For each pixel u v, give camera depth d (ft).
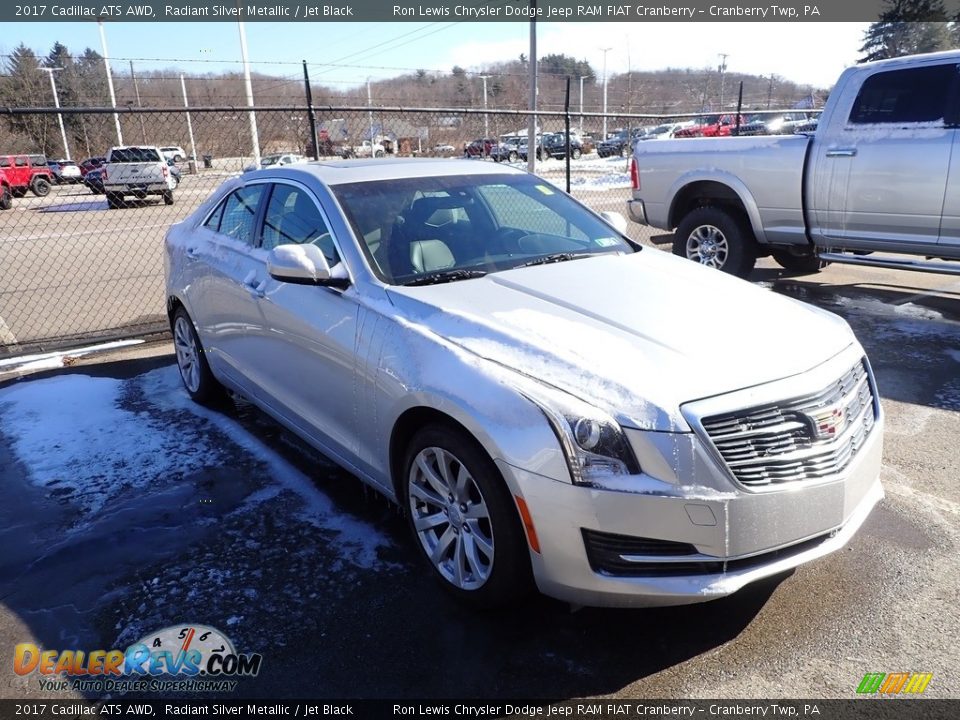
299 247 11.55
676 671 8.59
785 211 23.66
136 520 12.30
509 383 8.69
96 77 134.72
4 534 12.03
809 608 9.57
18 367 20.97
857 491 9.16
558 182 61.62
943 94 20.10
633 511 8.04
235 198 15.75
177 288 17.03
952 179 19.94
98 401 18.03
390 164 14.33
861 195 21.79
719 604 9.73
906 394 16.69
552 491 8.22
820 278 28.22
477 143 54.75
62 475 14.05
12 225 62.39
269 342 13.32
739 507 8.14
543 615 9.63
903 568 10.32
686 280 11.60
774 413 8.50
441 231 12.50
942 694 8.11
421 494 10.11
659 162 26.71
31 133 106.11
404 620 9.62
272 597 10.17
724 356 8.93
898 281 27.37
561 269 11.91
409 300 10.61
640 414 8.14
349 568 10.79
